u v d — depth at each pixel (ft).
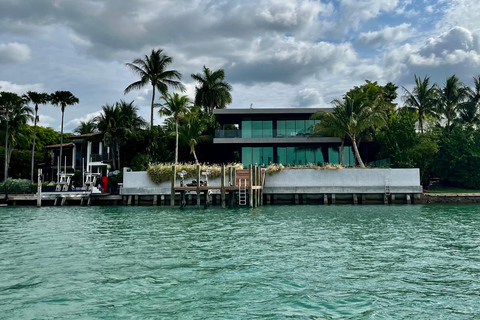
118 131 142.72
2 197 109.09
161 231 50.72
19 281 26.16
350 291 23.62
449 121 152.76
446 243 40.47
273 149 137.18
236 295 22.93
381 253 34.96
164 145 136.67
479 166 119.03
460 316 19.62
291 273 27.78
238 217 68.74
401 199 102.12
